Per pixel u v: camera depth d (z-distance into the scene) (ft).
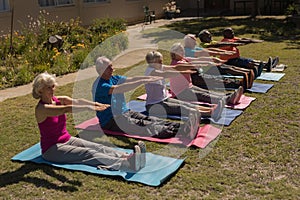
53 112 12.13
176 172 11.92
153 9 56.75
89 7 45.16
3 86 23.89
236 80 20.29
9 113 18.35
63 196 10.83
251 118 16.25
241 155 12.93
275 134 14.53
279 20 49.14
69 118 17.12
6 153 13.70
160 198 10.53
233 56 22.39
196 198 10.47
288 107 17.40
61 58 28.12
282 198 10.32
